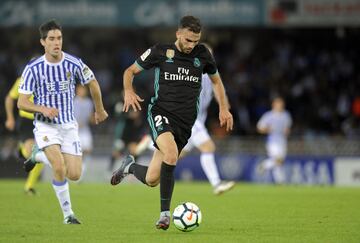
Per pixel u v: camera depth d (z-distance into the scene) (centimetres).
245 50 11256
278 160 8094
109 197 5222
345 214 3994
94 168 8606
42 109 3359
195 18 3152
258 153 8738
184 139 3278
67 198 3500
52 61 3466
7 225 3416
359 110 9875
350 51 11069
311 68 10869
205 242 2823
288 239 2941
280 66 10906
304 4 9206
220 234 3097
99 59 11075
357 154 8562
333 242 2859
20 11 8981
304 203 4694
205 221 3659
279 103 8075
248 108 10294
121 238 2942
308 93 10462
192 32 3133
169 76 3228
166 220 3105
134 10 9050
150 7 9044
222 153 8775
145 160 8294
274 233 3144
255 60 11044
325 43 11188
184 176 8581
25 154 5050
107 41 11325
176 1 9019
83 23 9062
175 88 3225
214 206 4516
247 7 9106
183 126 3244
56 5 9031
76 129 3584
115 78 10888
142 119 9962
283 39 11306
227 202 4803
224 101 3406
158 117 3225
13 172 8419
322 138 8750
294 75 10800
